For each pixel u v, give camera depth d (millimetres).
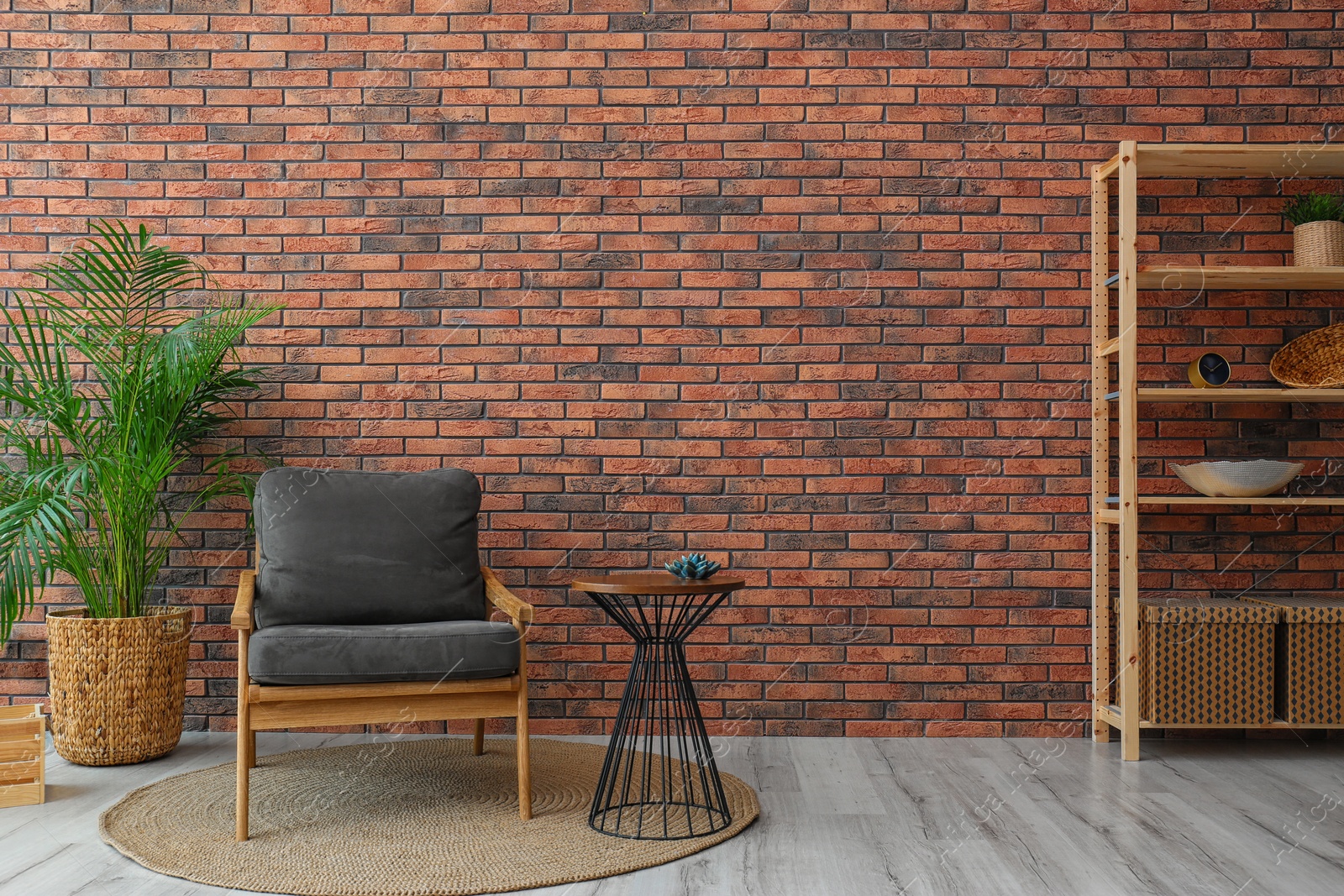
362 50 3656
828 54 3666
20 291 3625
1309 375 3602
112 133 3645
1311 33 3668
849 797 2912
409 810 2750
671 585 2537
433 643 2582
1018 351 3652
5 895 2205
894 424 3639
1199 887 2279
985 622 3609
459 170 3658
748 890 2250
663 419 3646
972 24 3668
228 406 3635
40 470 3139
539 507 3639
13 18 3633
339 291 3656
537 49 3658
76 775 3078
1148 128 3660
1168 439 3660
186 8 3643
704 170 3664
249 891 2238
